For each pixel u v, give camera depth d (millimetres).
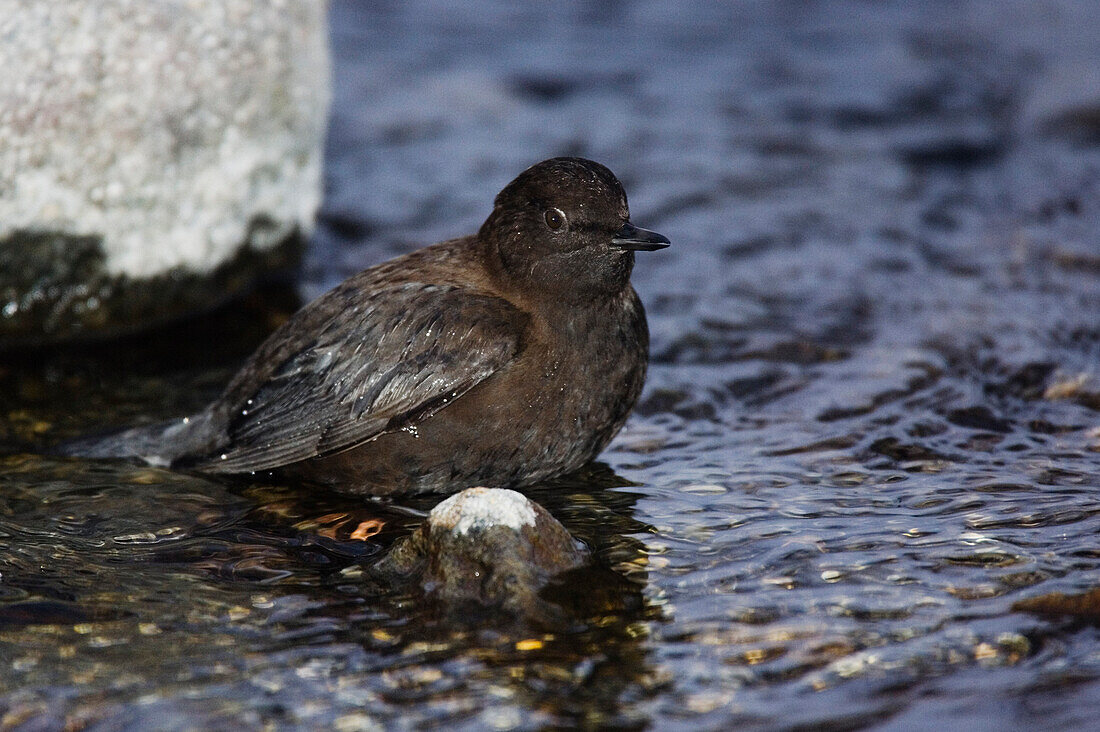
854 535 9078
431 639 7879
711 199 16688
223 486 10297
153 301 13055
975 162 18109
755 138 18781
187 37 12328
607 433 10086
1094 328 12945
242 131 13109
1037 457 10367
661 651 7699
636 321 10172
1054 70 20531
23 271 12188
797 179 17391
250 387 10391
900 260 14836
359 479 10094
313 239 15516
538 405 9719
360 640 7902
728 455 10617
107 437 10867
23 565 8883
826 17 23672
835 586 8383
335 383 9992
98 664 7633
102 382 12312
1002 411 11297
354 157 18078
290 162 13836
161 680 7469
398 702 7242
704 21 23469
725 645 7750
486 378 9648
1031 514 9297
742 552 8898
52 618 8164
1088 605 7945
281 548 9234
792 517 9430
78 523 9609
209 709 7180
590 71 21266
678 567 8719
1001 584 8320
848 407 11430
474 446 9805
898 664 7504
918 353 12430
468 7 24016
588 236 9711
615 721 7035
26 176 11750
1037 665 7430
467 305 9836
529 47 22266
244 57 12828
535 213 9867
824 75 21109
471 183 17219
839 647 7691
